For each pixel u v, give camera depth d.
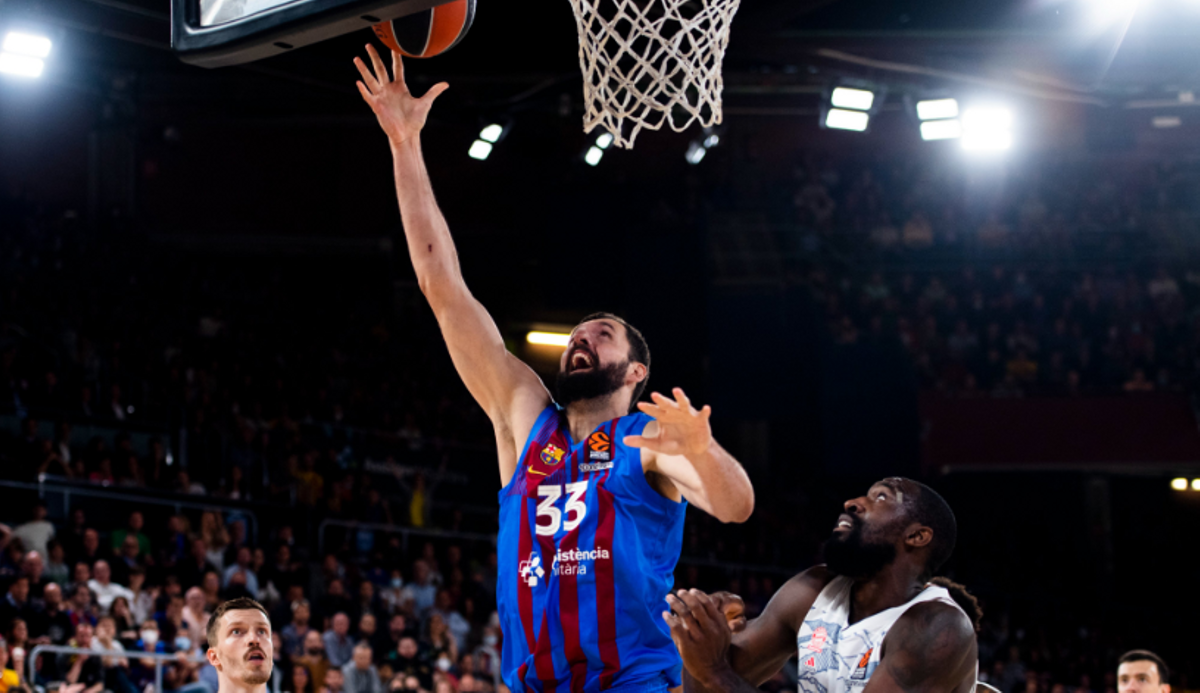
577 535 2.56
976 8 10.59
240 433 12.91
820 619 2.88
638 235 17.08
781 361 16.47
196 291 16.41
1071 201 18.03
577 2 4.00
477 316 3.01
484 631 11.41
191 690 7.94
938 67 11.41
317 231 18.27
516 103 12.72
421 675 9.59
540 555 2.58
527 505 2.66
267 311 16.91
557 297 16.97
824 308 16.55
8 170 16.94
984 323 16.78
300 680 8.85
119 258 16.00
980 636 14.88
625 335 2.82
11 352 12.47
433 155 18.31
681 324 16.81
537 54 11.73
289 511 12.05
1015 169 18.19
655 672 2.54
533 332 16.48
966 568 16.61
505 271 18.16
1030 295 17.02
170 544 10.35
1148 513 17.27
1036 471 16.39
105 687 7.79
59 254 15.30
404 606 10.97
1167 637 16.16
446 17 2.88
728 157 18.06
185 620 8.92
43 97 17.28
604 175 17.94
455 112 12.58
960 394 15.88
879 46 11.23
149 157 17.91
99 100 16.20
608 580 2.51
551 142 14.84
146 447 12.75
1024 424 15.65
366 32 11.11
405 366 16.72
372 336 17.08
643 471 2.60
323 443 13.43
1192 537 17.09
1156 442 15.43
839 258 17.27
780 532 15.72
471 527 14.11
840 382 15.88
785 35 11.02
